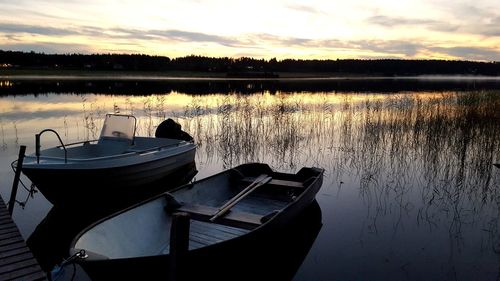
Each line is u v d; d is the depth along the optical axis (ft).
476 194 27.71
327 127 53.36
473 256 18.61
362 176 32.12
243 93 112.57
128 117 28.63
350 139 45.55
